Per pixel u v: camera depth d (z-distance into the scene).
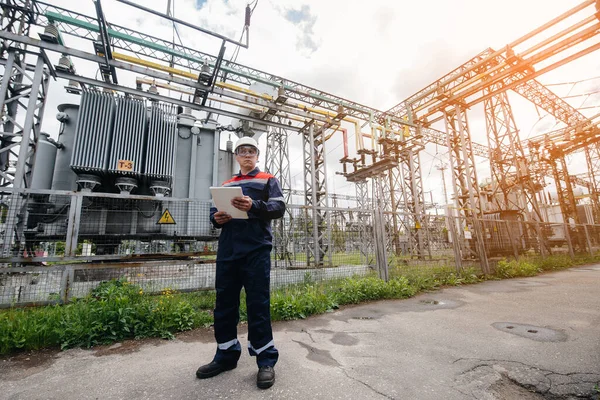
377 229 7.58
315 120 14.70
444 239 9.20
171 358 2.99
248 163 2.89
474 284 8.26
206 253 6.21
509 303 5.61
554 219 28.98
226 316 2.63
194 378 2.48
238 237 2.61
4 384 2.42
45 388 2.34
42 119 8.86
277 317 4.53
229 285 2.63
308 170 15.90
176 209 8.94
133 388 2.31
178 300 4.80
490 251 11.03
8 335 3.25
